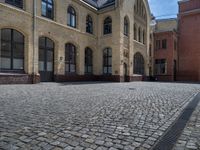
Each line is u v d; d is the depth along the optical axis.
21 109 6.88
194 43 38.56
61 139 4.13
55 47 21.67
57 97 9.85
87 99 9.39
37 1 19.27
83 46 25.72
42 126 4.98
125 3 28.33
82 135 4.38
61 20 22.14
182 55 39.84
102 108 7.29
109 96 10.63
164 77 38.44
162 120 5.74
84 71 26.20
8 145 3.79
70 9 23.95
